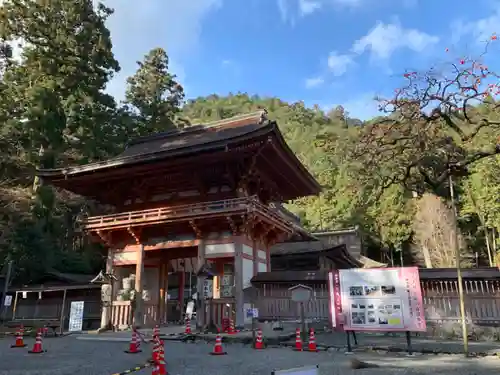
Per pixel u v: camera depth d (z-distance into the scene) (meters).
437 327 18.42
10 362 12.84
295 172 28.23
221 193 25.64
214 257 24.02
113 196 28.73
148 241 26.48
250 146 22.55
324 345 15.55
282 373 5.35
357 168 15.04
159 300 27.55
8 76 38.50
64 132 42.72
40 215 35.81
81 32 42.50
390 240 62.62
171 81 57.88
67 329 27.88
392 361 12.06
